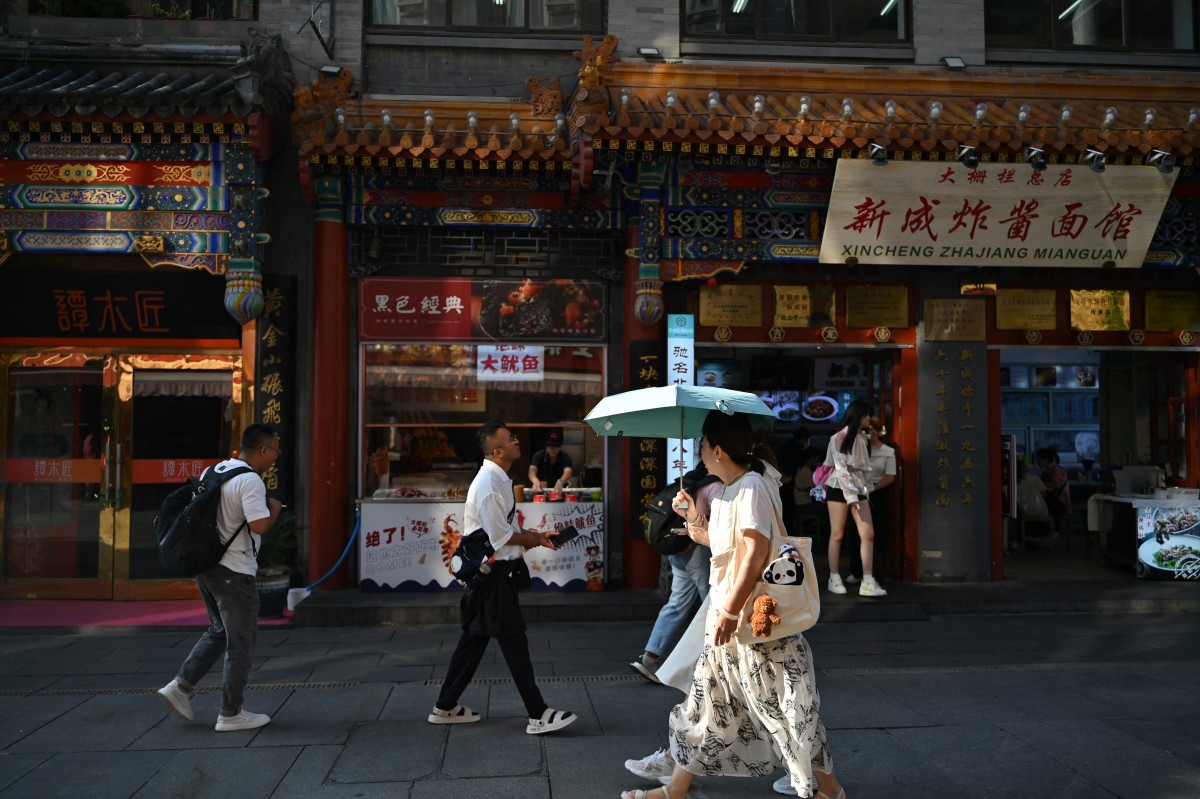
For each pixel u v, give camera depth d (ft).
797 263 30.17
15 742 16.75
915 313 31.17
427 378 30.07
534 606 27.04
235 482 17.21
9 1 29.91
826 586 30.78
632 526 29.35
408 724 17.83
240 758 15.94
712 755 13.01
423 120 29.45
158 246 27.45
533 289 30.27
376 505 28.53
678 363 29.68
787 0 31.96
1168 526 31.42
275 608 27.20
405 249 29.91
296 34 30.22
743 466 13.39
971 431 30.99
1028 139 26.73
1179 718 18.06
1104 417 39.42
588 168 25.98
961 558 30.78
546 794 14.40
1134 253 28.91
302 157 26.96
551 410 30.40
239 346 29.68
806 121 26.35
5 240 27.30
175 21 30.12
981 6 32.07
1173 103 30.78
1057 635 25.48
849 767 15.57
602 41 31.19
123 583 29.22
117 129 26.53
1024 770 15.39
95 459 29.50
